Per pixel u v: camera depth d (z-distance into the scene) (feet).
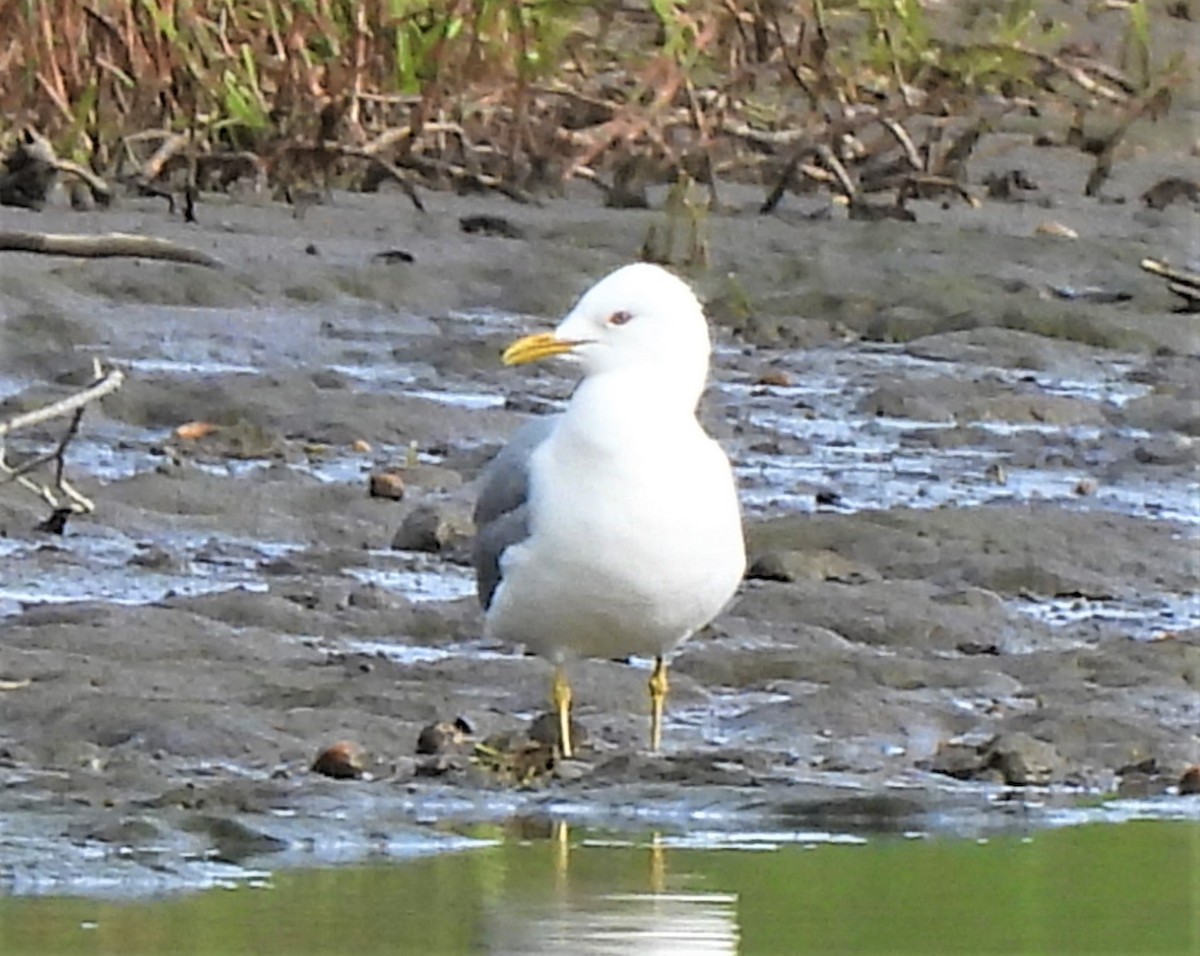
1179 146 88.48
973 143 81.76
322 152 73.15
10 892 27.78
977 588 42.39
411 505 46.09
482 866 29.14
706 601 33.88
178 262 62.80
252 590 40.32
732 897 28.14
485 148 76.79
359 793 31.71
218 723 33.55
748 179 79.00
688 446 33.73
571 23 79.77
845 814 31.73
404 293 63.46
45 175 68.28
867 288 66.59
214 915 26.94
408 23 74.59
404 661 37.52
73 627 37.35
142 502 44.93
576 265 67.31
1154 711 36.60
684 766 33.32
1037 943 26.61
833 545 44.27
